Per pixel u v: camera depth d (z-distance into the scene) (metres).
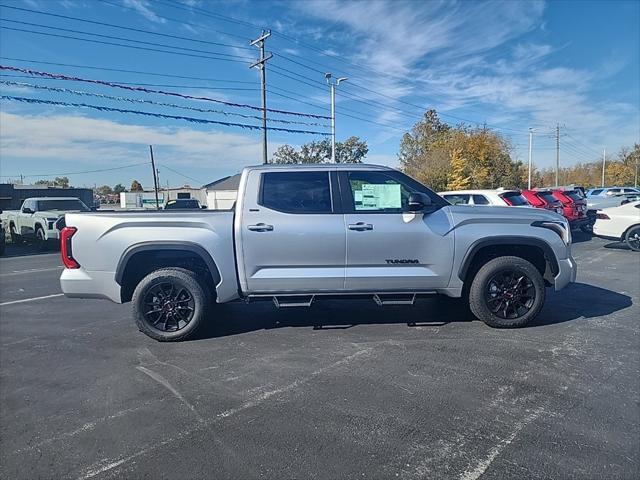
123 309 6.78
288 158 71.62
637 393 3.60
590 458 2.75
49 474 2.72
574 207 15.31
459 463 2.73
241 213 5.05
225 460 2.81
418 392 3.68
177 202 24.03
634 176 73.44
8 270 11.79
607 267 9.62
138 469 2.75
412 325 5.49
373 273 5.09
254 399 3.63
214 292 5.34
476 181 45.38
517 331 5.20
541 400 3.51
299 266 5.06
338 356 4.51
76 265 5.08
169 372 4.23
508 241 5.17
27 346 5.07
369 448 2.90
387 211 5.13
